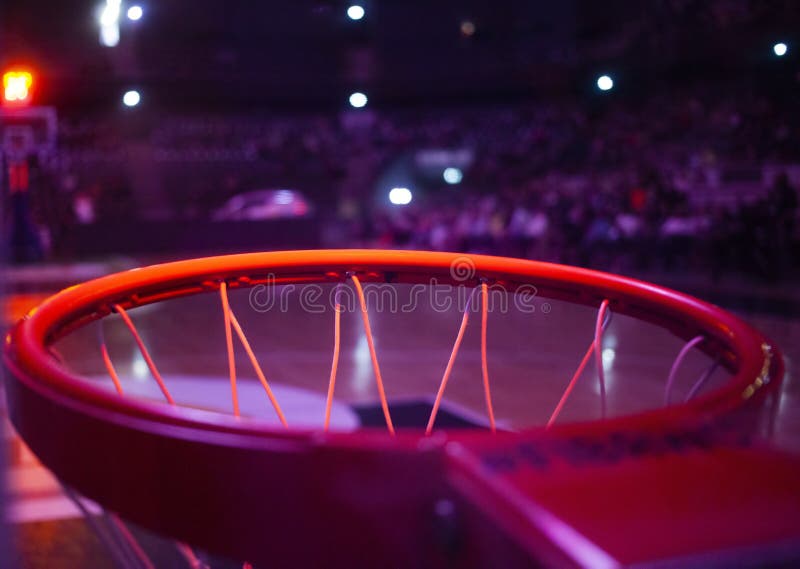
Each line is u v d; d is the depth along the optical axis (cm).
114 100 2380
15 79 1241
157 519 57
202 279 120
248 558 54
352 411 440
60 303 97
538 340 651
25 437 68
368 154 2533
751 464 50
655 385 494
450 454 49
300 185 2422
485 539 45
